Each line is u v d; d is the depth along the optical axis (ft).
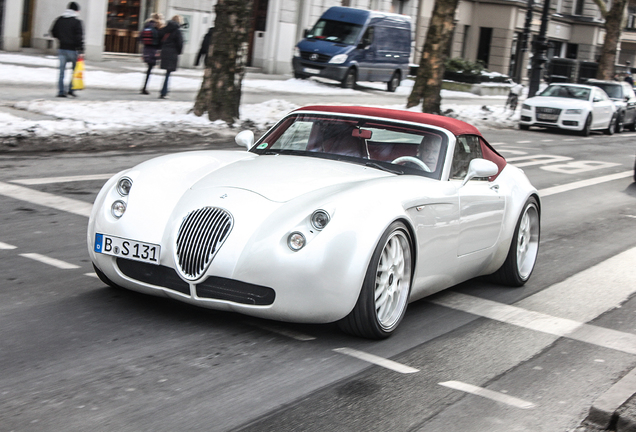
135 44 99.71
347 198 16.85
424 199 18.54
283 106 68.54
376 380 15.44
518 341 19.08
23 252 22.79
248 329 17.66
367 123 21.31
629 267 29.12
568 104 89.97
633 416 14.19
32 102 54.49
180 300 17.16
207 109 57.47
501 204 22.76
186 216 16.92
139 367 14.96
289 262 16.01
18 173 34.94
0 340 15.79
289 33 115.75
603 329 20.84
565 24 213.87
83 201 30.48
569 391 16.01
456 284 23.65
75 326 16.97
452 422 13.82
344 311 16.53
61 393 13.48
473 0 179.52
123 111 56.03
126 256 17.24
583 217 39.78
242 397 13.98
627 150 78.33
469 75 133.28
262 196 17.16
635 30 246.88
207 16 103.14
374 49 103.50
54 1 89.45
